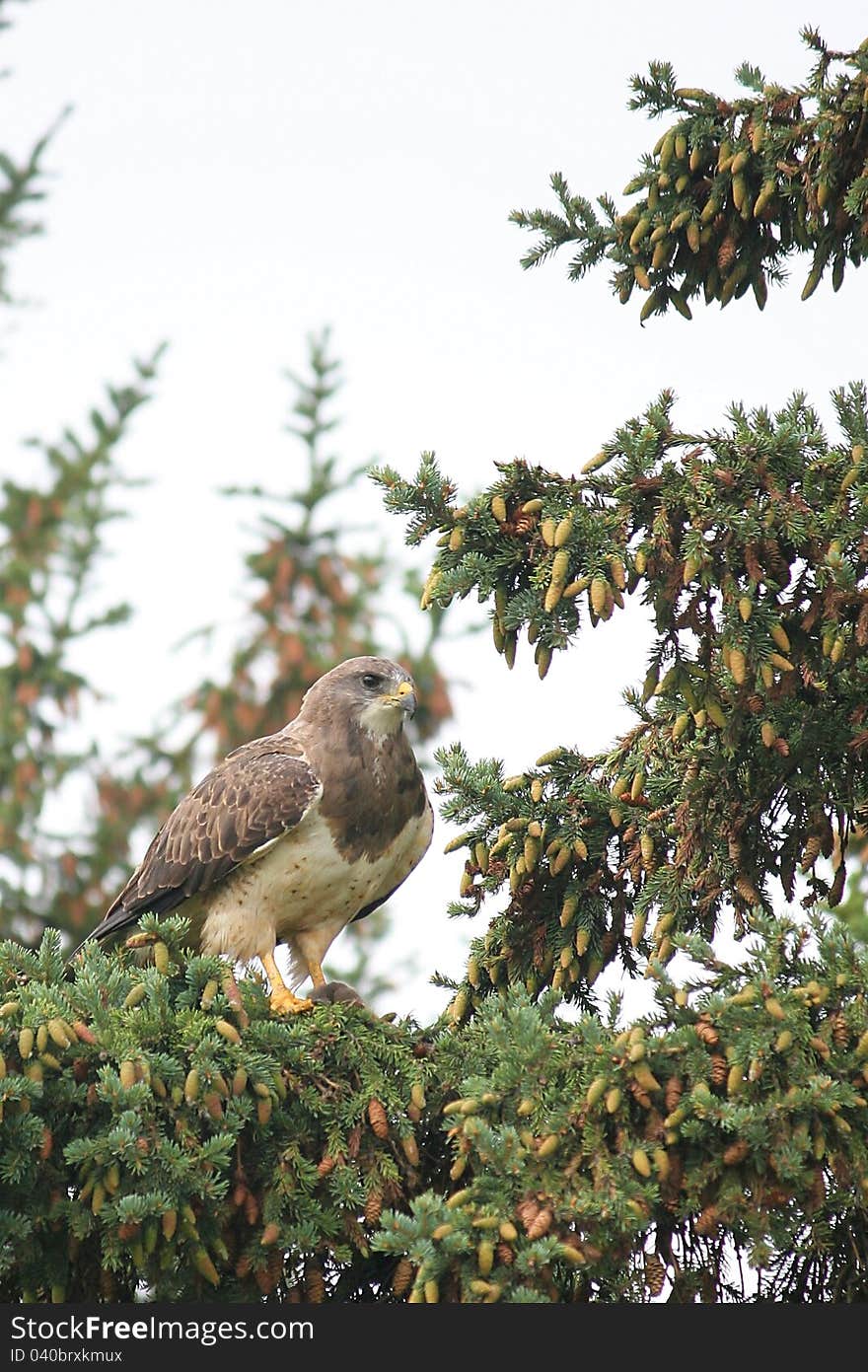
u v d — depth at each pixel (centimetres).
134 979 1061
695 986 969
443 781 1169
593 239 1180
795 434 1013
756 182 1145
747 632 988
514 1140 916
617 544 1006
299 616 2412
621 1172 908
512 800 1160
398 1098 1054
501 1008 1060
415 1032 1127
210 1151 963
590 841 1154
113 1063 988
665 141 1137
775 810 1122
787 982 950
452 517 1042
